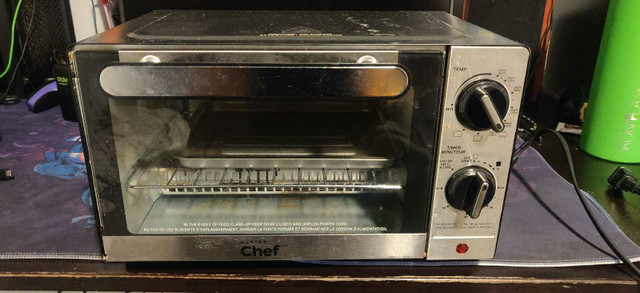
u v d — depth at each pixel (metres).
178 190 0.59
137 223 0.55
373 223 0.56
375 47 0.47
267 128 0.61
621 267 0.58
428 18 0.70
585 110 0.90
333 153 0.58
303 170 0.58
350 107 0.59
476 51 0.47
